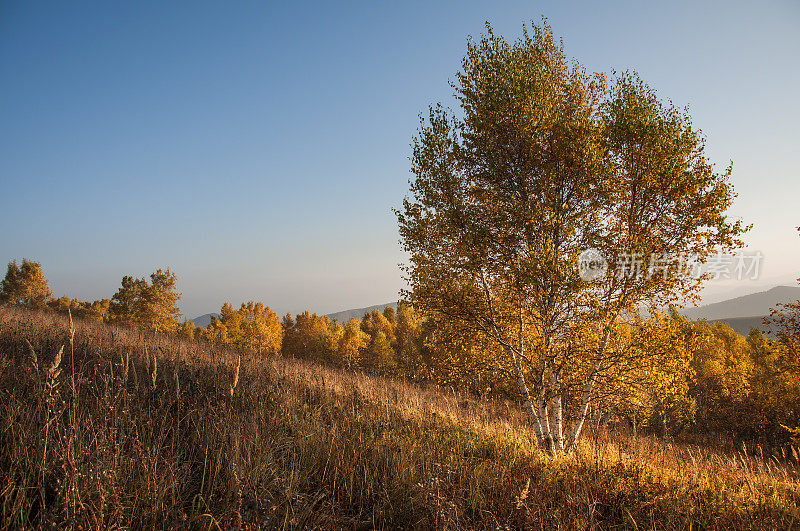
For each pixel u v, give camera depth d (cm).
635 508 406
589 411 870
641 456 600
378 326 5569
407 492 411
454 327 874
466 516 367
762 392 2542
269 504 340
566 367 793
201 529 299
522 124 830
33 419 368
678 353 737
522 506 360
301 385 857
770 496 476
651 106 810
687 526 383
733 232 721
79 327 1049
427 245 912
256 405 620
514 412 1218
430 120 931
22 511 256
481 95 881
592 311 750
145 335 1237
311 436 518
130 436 386
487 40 918
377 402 848
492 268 839
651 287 755
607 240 781
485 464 518
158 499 311
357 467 458
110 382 540
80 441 333
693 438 2089
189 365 816
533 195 827
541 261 736
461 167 929
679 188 751
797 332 1202
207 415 514
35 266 4009
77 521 255
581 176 784
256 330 4597
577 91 901
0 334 754
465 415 939
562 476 478
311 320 5338
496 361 875
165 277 3503
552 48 936
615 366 784
